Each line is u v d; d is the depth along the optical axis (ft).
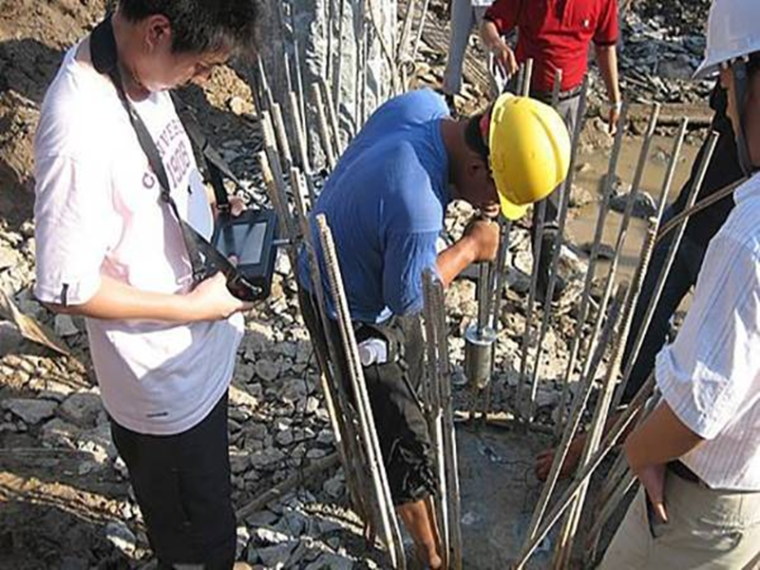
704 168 8.33
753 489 6.70
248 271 7.70
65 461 10.85
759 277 5.35
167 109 7.29
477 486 10.86
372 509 9.54
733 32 5.74
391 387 8.93
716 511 6.84
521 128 8.09
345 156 8.96
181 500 8.22
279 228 8.97
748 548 7.05
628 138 19.54
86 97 6.39
